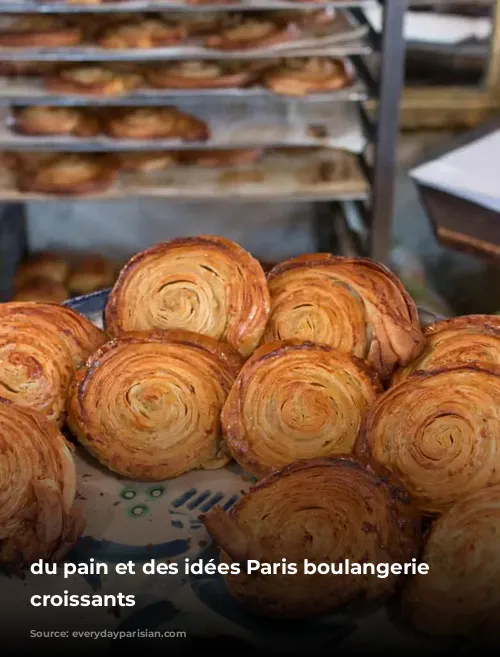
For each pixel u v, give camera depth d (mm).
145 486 765
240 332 805
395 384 750
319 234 2324
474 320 819
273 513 651
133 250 2248
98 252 2223
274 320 818
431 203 1475
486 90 2188
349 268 834
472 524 630
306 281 827
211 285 827
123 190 1984
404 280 1847
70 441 804
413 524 650
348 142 2000
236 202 2352
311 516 645
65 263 2158
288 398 748
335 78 1936
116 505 744
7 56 1877
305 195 1961
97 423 769
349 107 2109
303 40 1904
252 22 1956
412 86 2207
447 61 2172
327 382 759
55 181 1969
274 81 1928
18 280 2080
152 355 788
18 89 1951
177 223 2320
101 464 785
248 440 744
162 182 2012
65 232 2266
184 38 1956
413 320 809
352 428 746
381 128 1850
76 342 820
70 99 1935
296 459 736
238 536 630
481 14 2086
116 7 1818
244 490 761
